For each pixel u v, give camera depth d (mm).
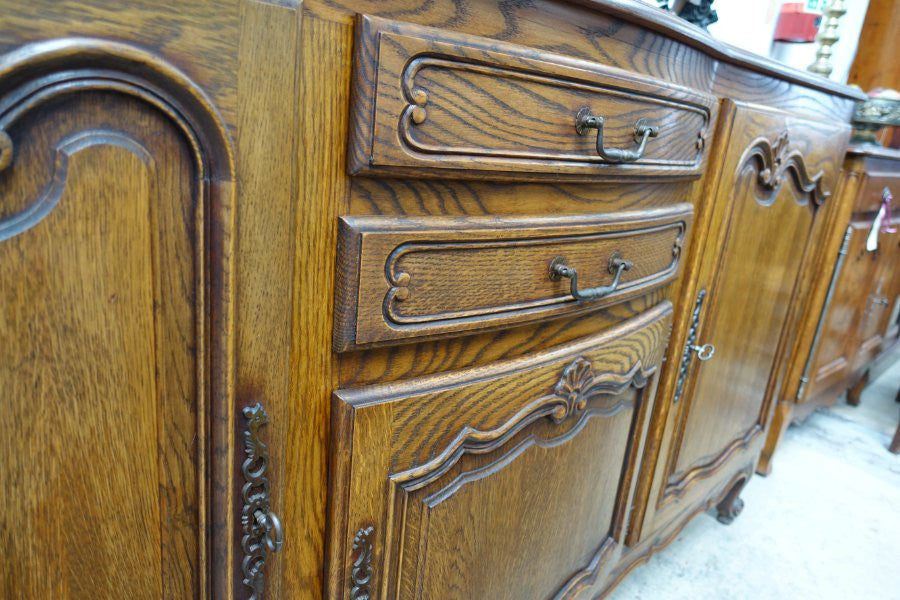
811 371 1471
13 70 254
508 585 675
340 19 364
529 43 469
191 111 314
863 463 1672
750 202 874
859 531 1368
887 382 2297
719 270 857
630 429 822
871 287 1616
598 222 576
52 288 297
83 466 331
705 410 997
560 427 661
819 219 1133
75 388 317
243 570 419
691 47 646
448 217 456
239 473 395
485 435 548
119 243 313
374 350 457
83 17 268
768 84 837
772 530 1353
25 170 279
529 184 506
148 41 288
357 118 380
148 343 337
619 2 495
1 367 290
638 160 590
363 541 485
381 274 422
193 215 334
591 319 656
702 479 1074
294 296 396
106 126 297
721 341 953
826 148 1024
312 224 390
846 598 1162
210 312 352
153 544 373
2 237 276
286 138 355
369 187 410
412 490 508
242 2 315
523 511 648
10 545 316
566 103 491
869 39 2041
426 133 410
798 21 1284
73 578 344
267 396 393
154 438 354
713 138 750
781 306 1121
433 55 399
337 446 448
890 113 1362
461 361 522
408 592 544
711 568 1218
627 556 970
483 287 492
